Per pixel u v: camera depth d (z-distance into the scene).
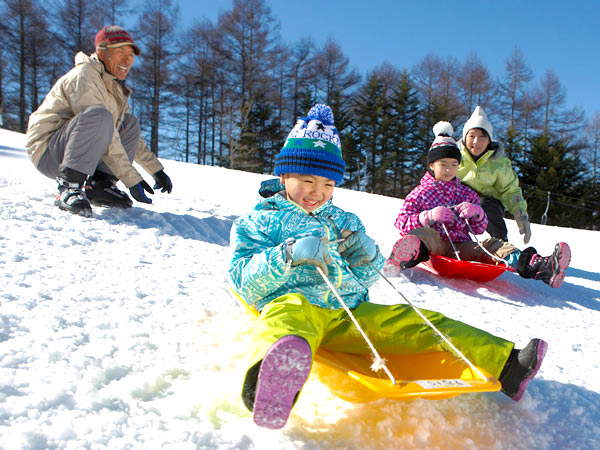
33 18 38.88
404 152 41.00
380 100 42.72
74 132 3.76
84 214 3.77
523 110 41.50
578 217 34.97
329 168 2.16
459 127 41.41
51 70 40.12
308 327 1.63
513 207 4.96
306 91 42.91
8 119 38.34
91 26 39.75
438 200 4.31
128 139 4.42
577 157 36.25
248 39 40.12
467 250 4.07
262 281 1.83
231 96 40.72
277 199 2.18
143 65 40.47
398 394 1.37
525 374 1.75
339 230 2.26
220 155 38.72
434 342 1.87
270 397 1.39
